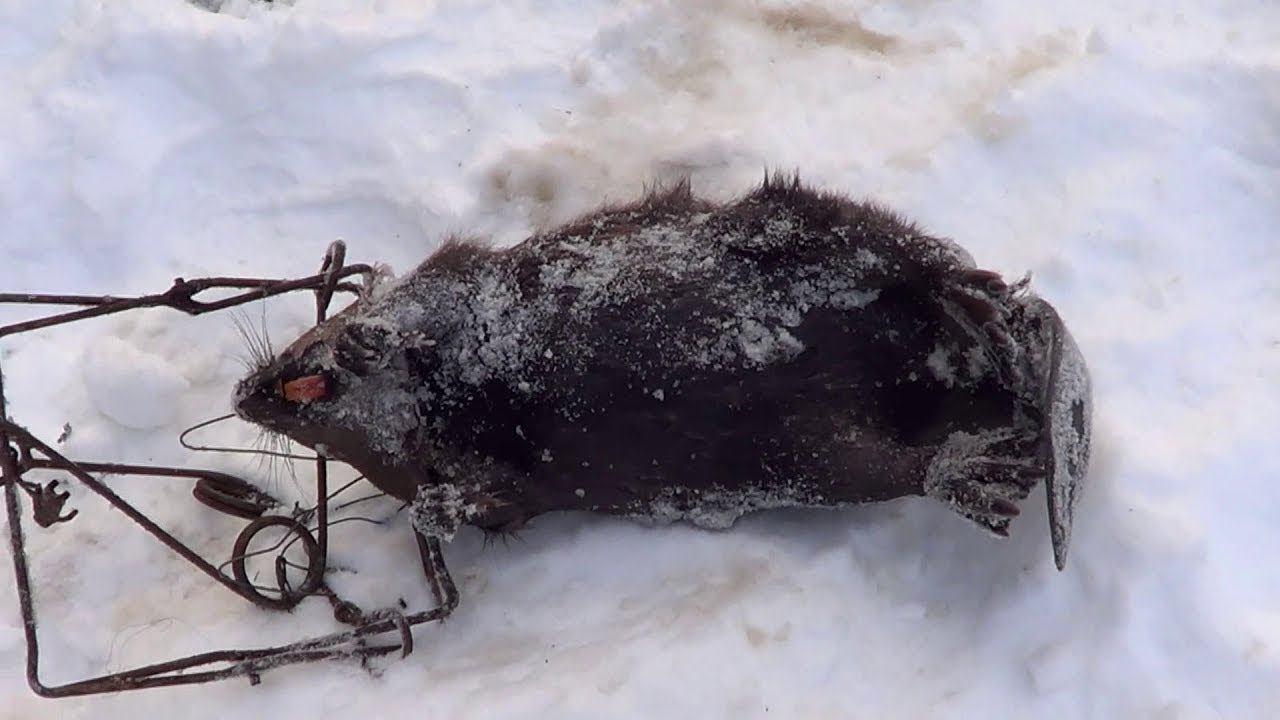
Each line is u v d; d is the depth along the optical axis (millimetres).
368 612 1500
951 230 1590
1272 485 1482
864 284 1457
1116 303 1556
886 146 1621
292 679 1479
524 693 1456
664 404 1460
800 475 1478
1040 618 1467
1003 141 1611
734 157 1627
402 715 1458
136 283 1629
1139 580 1458
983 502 1438
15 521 1452
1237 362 1528
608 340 1460
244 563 1511
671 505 1501
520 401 1471
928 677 1462
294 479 1533
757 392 1457
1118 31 1637
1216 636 1444
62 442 1569
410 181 1639
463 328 1471
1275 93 1600
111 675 1454
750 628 1469
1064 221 1580
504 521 1502
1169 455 1487
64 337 1610
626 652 1464
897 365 1463
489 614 1498
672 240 1471
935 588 1491
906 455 1468
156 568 1533
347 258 1632
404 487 1493
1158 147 1599
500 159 1635
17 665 1505
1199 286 1556
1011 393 1455
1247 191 1584
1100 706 1441
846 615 1477
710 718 1446
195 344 1601
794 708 1450
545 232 1507
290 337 1603
